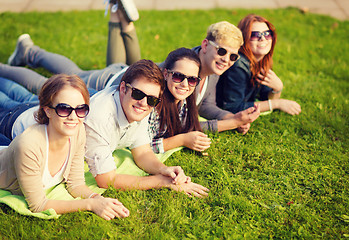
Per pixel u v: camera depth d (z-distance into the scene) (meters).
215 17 7.10
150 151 3.27
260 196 3.09
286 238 2.70
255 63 3.99
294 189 3.19
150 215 2.84
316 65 5.55
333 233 2.76
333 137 3.97
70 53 5.43
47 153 2.54
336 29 6.95
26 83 4.09
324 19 7.39
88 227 2.64
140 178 3.05
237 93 4.04
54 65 4.39
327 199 3.08
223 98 4.14
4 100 3.69
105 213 2.66
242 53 3.91
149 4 7.69
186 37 6.19
